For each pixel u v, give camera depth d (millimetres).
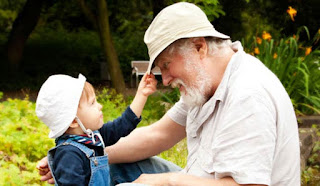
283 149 2535
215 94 2607
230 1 13281
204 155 2705
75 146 2719
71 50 17750
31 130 4977
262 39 8836
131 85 14023
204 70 2633
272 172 2555
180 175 2643
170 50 2629
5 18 20688
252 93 2445
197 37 2619
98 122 2828
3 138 4281
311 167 5738
